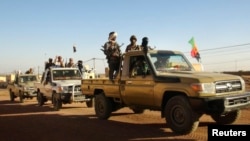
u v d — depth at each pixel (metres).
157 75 9.18
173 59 10.04
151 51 9.93
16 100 24.69
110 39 11.41
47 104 19.69
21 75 22.97
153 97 9.30
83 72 19.53
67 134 9.28
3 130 10.26
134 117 12.40
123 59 10.67
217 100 8.00
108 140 8.34
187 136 8.41
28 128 10.53
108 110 11.71
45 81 17.66
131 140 8.27
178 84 8.48
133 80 10.04
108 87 11.30
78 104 18.92
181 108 8.41
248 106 8.53
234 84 8.52
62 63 19.97
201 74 8.69
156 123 10.88
